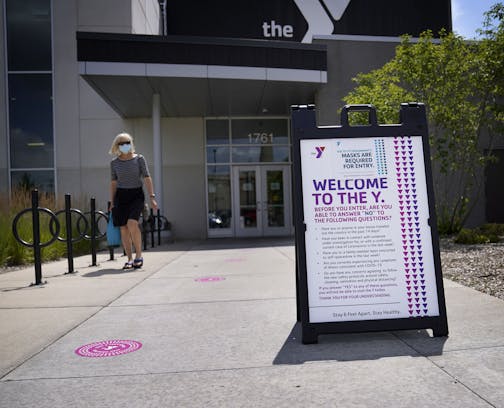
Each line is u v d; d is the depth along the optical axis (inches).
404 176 132.7
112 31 621.9
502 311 149.6
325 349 120.3
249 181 688.4
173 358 116.8
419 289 128.7
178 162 670.5
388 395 90.3
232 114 677.9
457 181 590.2
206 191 674.8
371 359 111.2
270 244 490.0
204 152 676.7
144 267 300.8
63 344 130.6
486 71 392.8
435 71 404.5
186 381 101.3
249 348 122.8
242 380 100.9
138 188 286.0
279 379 100.7
